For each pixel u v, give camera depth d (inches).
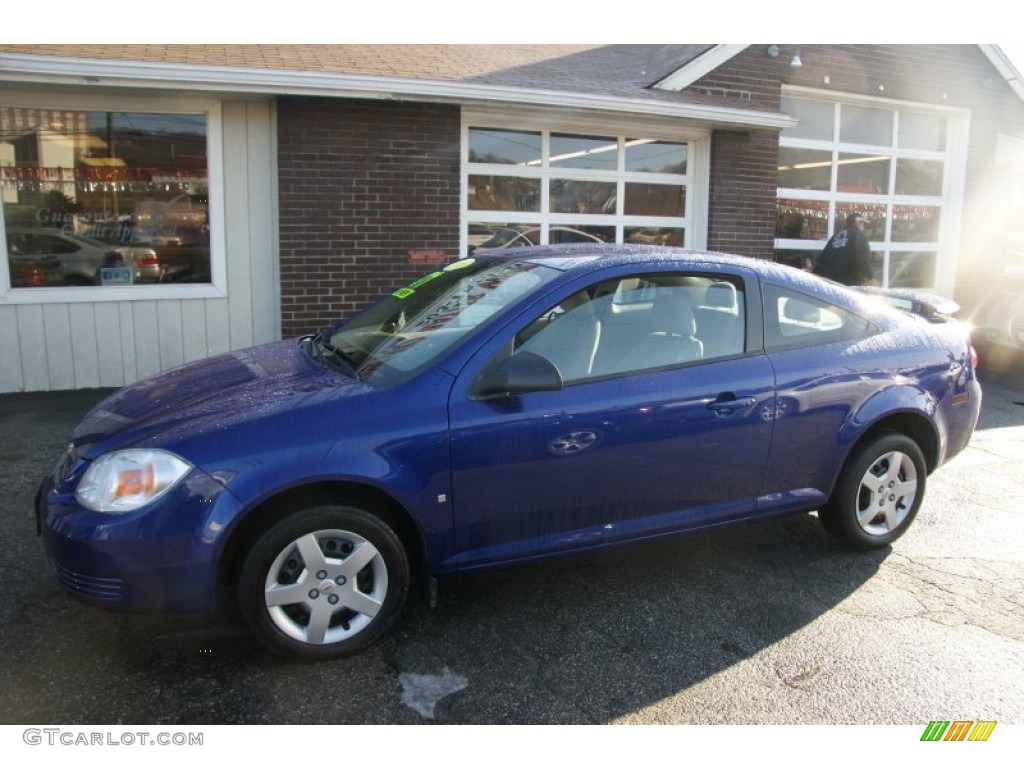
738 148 357.1
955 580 155.6
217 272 297.7
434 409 123.6
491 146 327.6
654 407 135.8
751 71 363.3
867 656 128.0
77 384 288.4
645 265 143.5
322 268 297.0
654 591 149.3
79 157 279.6
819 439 152.1
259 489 114.3
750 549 168.9
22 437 231.5
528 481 129.3
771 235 370.6
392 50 341.1
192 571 113.0
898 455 163.5
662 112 315.3
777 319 152.0
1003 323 375.2
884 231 430.3
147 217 289.9
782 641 132.2
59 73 242.7
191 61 266.5
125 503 112.5
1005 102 437.4
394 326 150.4
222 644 127.6
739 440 143.9
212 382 140.8
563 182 341.7
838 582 153.9
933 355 166.2
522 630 134.4
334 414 120.6
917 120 429.1
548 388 123.3
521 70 337.7
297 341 171.5
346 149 292.4
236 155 291.9
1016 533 179.9
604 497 135.6
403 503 122.0
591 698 116.1
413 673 121.2
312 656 121.8
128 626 132.4
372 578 124.7
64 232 282.4
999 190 446.6
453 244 312.0
